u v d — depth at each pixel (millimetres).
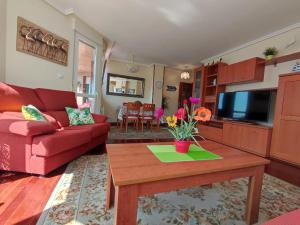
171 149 1488
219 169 1116
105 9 3082
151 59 6203
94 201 1427
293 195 1713
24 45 2656
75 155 2232
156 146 1563
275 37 3477
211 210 1412
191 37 3994
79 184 1688
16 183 1640
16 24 2537
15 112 1997
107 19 3443
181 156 1319
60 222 1166
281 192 1765
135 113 5215
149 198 1541
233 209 1438
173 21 3328
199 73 5441
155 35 4055
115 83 6508
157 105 6844
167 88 7289
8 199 1389
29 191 1516
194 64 6441
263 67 3609
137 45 4793
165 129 5855
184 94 7539
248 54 4078
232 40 3994
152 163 1141
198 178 1098
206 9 2848
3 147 1710
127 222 906
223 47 4445
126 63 6656
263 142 3082
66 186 1638
